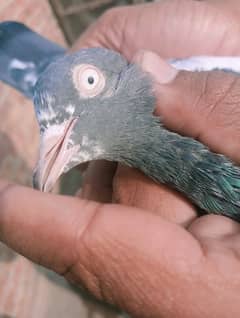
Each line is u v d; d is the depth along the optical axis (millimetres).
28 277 261
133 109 124
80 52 124
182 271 96
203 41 173
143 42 179
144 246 96
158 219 99
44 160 120
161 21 173
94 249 96
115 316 269
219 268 96
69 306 270
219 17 172
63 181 317
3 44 186
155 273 97
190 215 135
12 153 271
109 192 169
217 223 116
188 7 174
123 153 128
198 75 123
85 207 97
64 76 120
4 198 96
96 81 122
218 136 121
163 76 125
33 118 299
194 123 122
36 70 184
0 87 269
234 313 97
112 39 183
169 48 177
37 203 96
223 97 118
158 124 126
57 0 333
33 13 307
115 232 96
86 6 347
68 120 121
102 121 122
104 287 101
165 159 127
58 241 96
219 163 123
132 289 99
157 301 99
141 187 138
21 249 99
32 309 258
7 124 271
